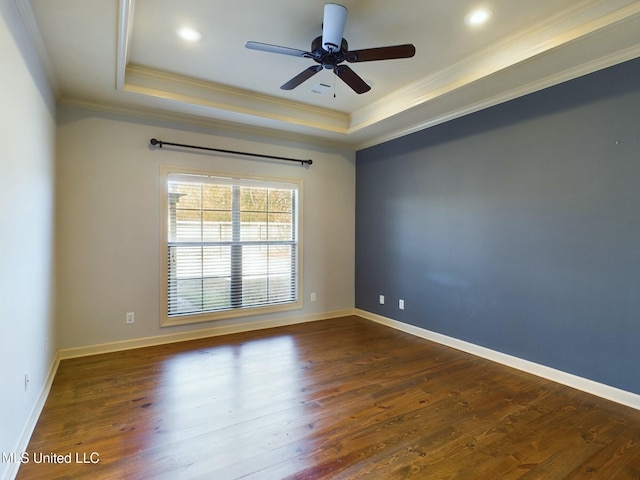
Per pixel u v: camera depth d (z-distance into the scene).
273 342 3.96
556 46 2.43
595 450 2.02
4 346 1.66
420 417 2.37
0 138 1.62
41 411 2.40
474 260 3.61
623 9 2.11
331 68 2.51
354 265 5.26
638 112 2.47
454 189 3.81
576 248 2.82
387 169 4.70
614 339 2.61
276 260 4.66
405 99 3.68
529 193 3.13
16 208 1.89
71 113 3.39
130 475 1.78
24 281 2.05
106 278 3.57
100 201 3.54
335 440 2.11
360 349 3.75
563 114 2.88
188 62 3.10
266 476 1.79
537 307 3.08
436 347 3.82
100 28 2.26
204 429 2.21
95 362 3.30
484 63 2.91
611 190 2.61
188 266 4.04
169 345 3.82
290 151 4.71
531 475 1.81
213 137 4.15
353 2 2.27
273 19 2.46
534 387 2.84
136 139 3.71
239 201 4.37
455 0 2.24
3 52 1.66
